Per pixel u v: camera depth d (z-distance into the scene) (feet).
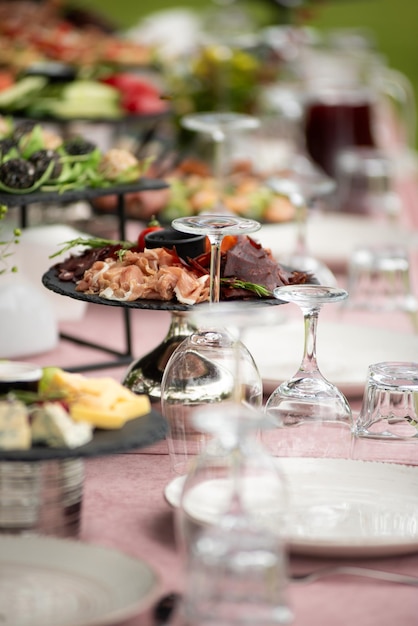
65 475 4.71
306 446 5.49
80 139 8.62
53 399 4.76
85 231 10.98
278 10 20.66
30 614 3.79
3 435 4.49
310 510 4.96
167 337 6.50
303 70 17.85
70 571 4.07
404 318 9.20
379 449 5.55
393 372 5.59
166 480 5.56
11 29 17.21
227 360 5.60
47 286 6.04
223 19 21.24
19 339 7.71
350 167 13.08
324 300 5.28
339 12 42.29
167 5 37.45
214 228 5.46
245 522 3.86
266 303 5.77
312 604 4.22
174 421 5.53
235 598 3.77
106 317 8.97
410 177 16.39
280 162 14.07
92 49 15.66
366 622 4.11
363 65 18.44
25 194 7.45
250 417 3.76
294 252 9.94
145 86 13.03
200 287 5.75
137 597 3.87
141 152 13.47
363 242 10.81
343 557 4.55
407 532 4.81
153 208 10.65
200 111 14.48
